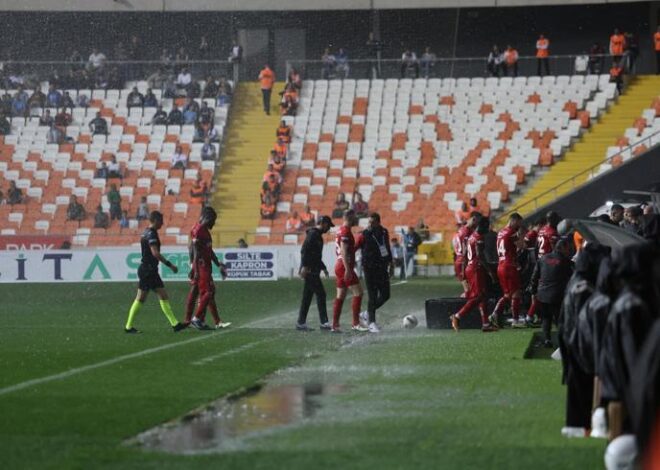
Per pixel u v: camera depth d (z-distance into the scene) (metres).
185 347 33.59
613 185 74.38
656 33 92.38
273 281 72.31
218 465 16.80
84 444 18.56
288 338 36.38
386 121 90.38
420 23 99.56
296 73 93.44
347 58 99.06
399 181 85.75
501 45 98.31
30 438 19.09
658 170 74.31
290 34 100.88
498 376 26.48
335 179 86.38
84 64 95.75
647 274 14.29
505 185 83.25
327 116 91.31
